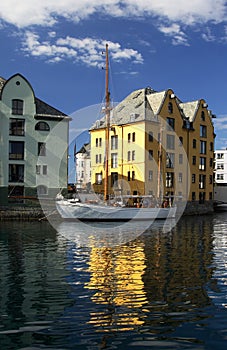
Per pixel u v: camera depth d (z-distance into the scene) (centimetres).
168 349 887
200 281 1473
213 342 923
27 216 4412
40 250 2197
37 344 909
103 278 1513
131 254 2084
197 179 6562
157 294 1292
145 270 1669
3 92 4744
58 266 1742
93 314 1095
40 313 1103
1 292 1309
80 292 1312
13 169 4747
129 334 964
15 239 2694
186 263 1834
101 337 946
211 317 1078
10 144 4762
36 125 4872
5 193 4653
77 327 1005
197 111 6688
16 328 998
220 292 1318
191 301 1216
